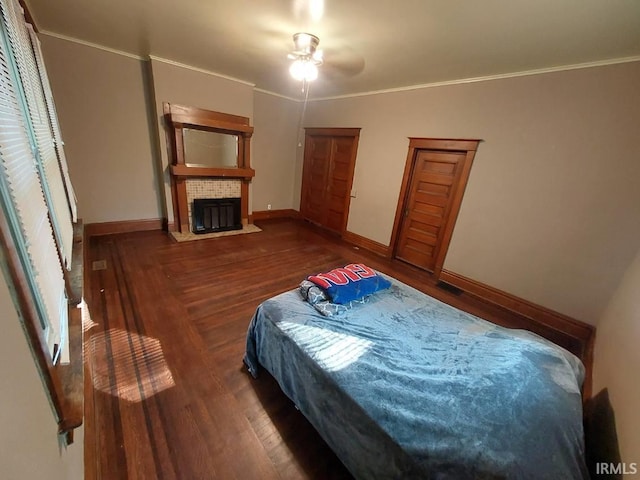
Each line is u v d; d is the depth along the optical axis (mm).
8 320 572
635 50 1977
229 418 1527
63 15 2455
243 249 4020
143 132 3924
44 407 713
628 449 962
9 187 733
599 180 2342
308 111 5320
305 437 1474
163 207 4375
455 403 1083
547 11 1629
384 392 1169
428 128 3504
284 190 5941
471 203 3229
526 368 1217
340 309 1792
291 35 2387
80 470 989
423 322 1756
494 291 3125
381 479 1062
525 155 2734
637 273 1880
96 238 3814
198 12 2148
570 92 2393
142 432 1395
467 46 2248
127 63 3533
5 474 471
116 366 1786
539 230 2736
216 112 4156
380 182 4223
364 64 2938
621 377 1367
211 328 2246
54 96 3199
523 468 847
